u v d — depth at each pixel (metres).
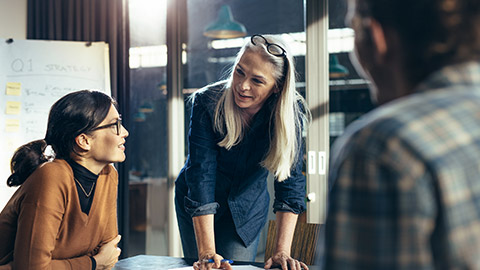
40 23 4.09
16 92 3.66
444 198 0.46
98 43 3.86
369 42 0.57
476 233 0.47
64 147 1.63
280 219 1.86
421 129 0.48
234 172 1.98
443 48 0.51
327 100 3.53
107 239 1.79
